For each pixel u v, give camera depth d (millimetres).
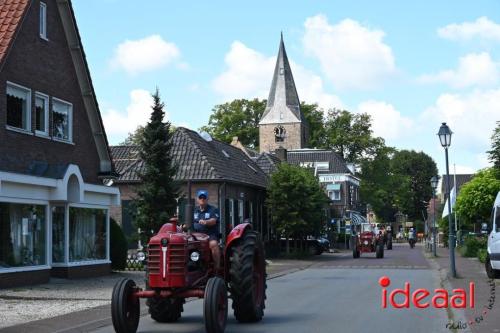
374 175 92625
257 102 95500
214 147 46406
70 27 26562
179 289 11852
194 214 13570
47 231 23266
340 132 92500
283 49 104438
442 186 119000
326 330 12453
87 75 27484
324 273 29797
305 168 52375
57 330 12617
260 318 13750
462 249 44062
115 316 11383
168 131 32094
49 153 25047
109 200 28031
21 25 23281
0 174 20094
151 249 11961
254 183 46156
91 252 26656
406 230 116812
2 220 20844
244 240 13445
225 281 13258
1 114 22047
